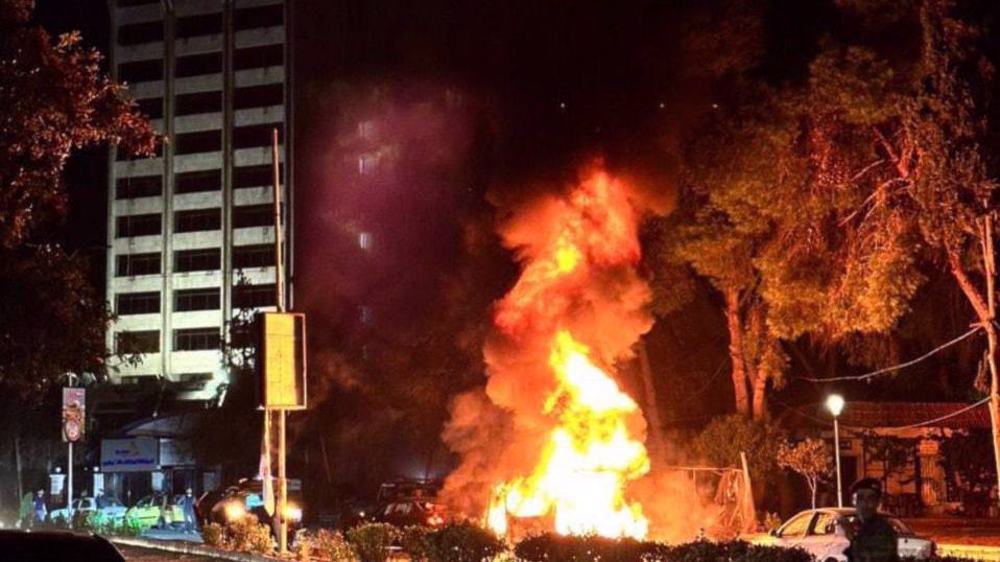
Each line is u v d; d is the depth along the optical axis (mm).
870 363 37062
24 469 73688
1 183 18078
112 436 65375
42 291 19312
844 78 29094
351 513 38719
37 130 18203
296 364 26375
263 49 104500
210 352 103500
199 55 106312
